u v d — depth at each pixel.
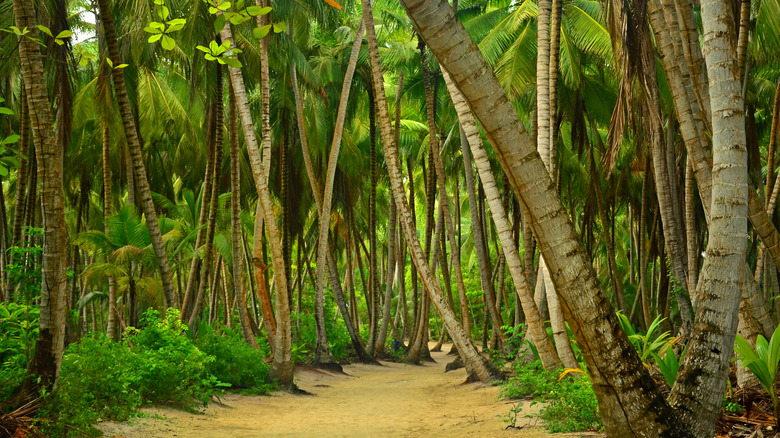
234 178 16.17
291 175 22.97
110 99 15.62
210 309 23.38
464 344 13.79
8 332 7.25
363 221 32.81
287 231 21.56
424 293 26.45
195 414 9.16
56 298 6.69
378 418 9.59
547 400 9.02
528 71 15.58
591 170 19.11
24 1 6.61
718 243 4.34
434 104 19.62
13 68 13.25
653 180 20.41
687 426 4.14
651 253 21.53
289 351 13.87
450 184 31.38
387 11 19.92
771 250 6.36
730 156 4.35
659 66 15.18
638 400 3.80
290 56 16.41
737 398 6.27
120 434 6.83
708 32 4.52
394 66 20.47
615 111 9.24
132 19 14.88
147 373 8.91
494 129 3.64
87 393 7.10
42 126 6.66
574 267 3.74
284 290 13.82
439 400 11.98
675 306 20.86
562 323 10.59
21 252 7.32
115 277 14.98
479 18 17.06
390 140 13.66
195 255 17.19
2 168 5.22
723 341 4.25
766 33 10.75
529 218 3.78
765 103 17.89
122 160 20.31
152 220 12.77
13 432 5.76
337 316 34.50
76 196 25.31
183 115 20.70
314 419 9.56
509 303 31.95
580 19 15.40
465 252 38.12
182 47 14.98
